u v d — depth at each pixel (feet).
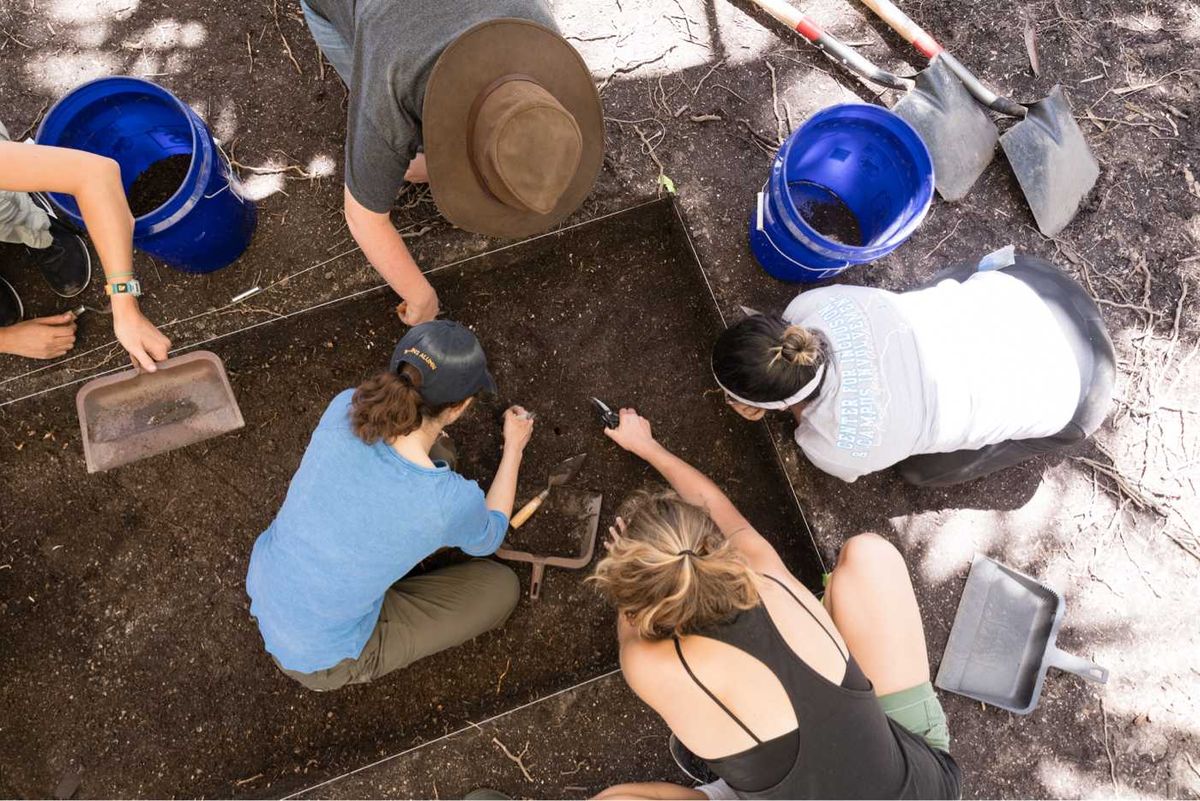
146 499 6.66
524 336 7.06
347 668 5.72
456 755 6.42
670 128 6.97
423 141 4.23
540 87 4.08
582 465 6.98
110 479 6.63
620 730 6.57
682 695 4.36
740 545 5.67
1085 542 6.98
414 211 6.63
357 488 4.71
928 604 6.80
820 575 6.79
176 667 6.55
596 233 7.04
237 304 6.46
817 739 4.31
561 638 6.77
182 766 6.45
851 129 6.32
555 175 3.98
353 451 4.70
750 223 6.73
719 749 4.44
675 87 7.06
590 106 4.58
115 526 6.63
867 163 6.64
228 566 6.68
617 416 6.88
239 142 6.77
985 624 6.79
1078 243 7.23
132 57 6.91
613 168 6.81
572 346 7.09
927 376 5.41
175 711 6.50
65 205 5.14
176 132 6.33
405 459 4.73
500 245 6.72
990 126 7.11
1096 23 7.60
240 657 6.60
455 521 5.01
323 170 6.75
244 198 6.42
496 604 6.32
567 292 7.11
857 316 5.57
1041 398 5.49
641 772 6.54
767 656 4.27
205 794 6.42
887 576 5.79
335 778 6.29
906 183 6.26
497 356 7.03
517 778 6.46
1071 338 5.65
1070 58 7.52
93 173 4.50
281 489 6.77
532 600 6.77
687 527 4.18
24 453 6.59
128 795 6.39
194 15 6.98
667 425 7.07
